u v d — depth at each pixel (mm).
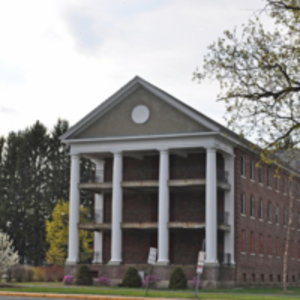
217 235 50969
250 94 21109
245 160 54281
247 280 53062
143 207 53438
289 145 20953
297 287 62281
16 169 93062
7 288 39812
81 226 51969
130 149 50531
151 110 50188
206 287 46688
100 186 52062
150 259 35500
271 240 60406
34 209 90875
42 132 94188
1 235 43188
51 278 55562
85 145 52125
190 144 48594
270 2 20531
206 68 21484
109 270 49719
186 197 52062
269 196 60594
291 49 20719
